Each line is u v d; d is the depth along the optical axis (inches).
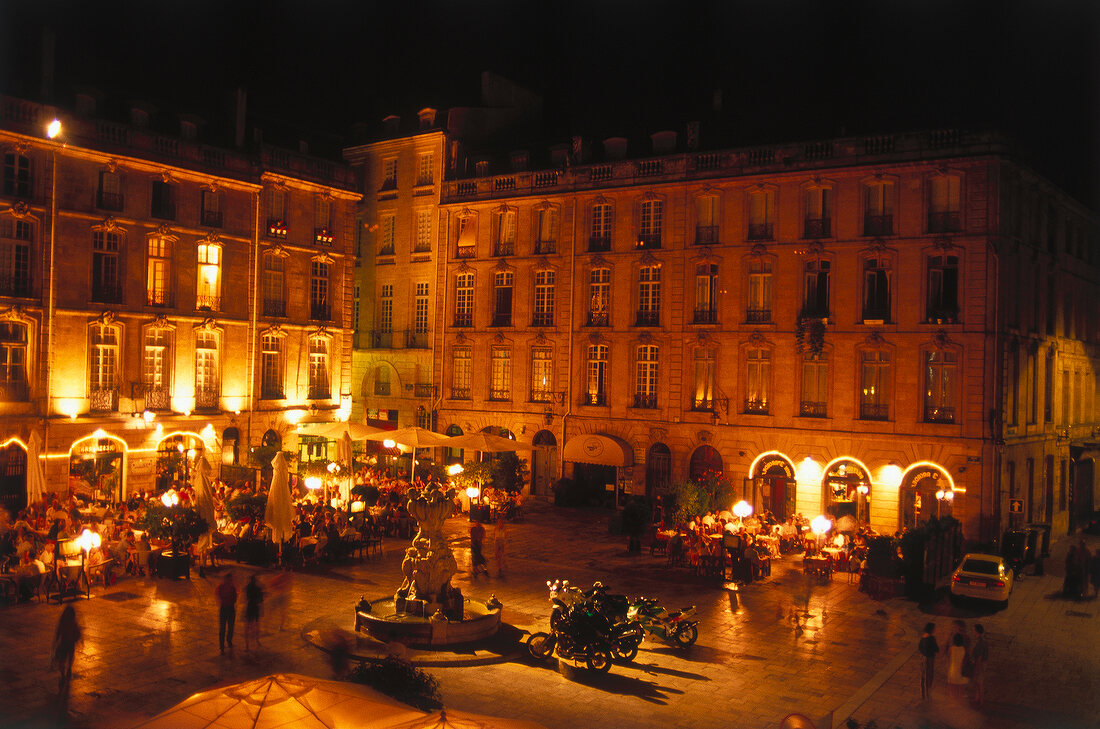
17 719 585.3
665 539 1284.4
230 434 1643.7
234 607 753.6
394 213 2039.9
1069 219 1731.1
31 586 887.1
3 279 1314.0
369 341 2076.8
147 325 1497.3
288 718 375.6
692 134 1664.6
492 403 1860.2
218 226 1616.6
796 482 1503.4
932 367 1409.9
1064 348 1675.7
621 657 761.6
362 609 821.2
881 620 944.9
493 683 700.7
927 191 1409.9
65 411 1375.5
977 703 681.6
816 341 1472.7
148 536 1031.0
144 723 374.3
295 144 1904.5
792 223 1524.4
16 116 1318.9
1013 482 1406.3
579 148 1792.6
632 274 1697.8
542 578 1091.3
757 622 918.4
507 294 1866.4
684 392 1631.4
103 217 1428.4
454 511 1561.3
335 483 1477.6
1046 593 1113.4
